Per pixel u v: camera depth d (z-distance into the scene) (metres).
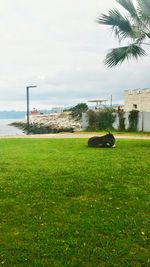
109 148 24.45
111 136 25.11
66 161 17.69
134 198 10.38
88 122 54.50
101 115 53.69
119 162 17.20
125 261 6.41
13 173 14.30
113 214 8.90
